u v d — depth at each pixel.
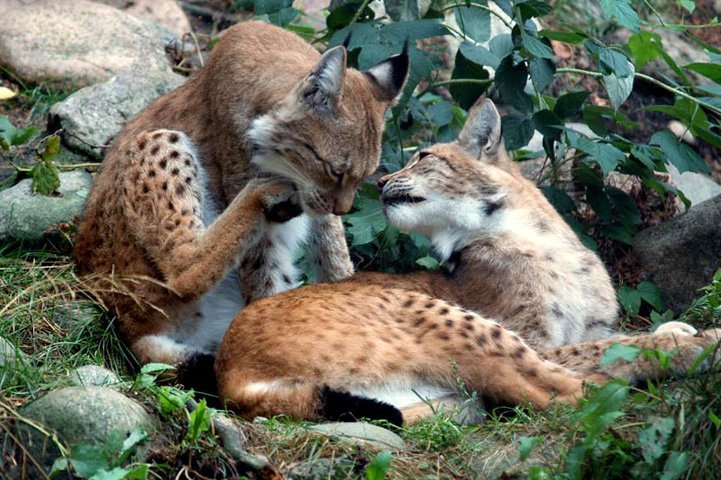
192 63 15.86
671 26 12.65
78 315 10.60
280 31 11.62
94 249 11.04
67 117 13.45
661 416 8.06
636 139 15.93
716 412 7.87
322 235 11.74
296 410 8.66
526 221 10.60
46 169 12.04
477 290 10.37
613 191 12.59
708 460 7.64
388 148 12.77
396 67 11.18
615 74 11.48
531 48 11.53
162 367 8.51
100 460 7.34
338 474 7.82
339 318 9.10
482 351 9.02
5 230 11.81
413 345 9.06
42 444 7.66
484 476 8.03
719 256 12.22
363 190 12.26
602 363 8.05
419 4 12.55
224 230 10.37
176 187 10.73
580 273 10.39
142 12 16.66
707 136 12.46
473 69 12.57
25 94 14.51
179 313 10.61
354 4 12.56
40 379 8.77
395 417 8.62
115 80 13.93
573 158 12.86
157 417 8.04
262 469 7.71
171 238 10.52
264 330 9.07
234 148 10.91
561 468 7.79
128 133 11.48
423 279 10.56
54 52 14.83
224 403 8.88
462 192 10.64
